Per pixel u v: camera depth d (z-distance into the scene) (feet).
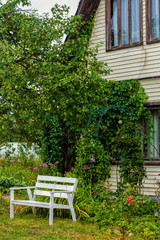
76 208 23.48
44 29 29.19
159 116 33.32
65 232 19.83
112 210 23.11
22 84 28.66
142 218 21.80
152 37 34.71
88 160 30.55
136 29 35.83
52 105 29.37
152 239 18.48
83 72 29.76
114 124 35.37
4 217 23.12
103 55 37.52
